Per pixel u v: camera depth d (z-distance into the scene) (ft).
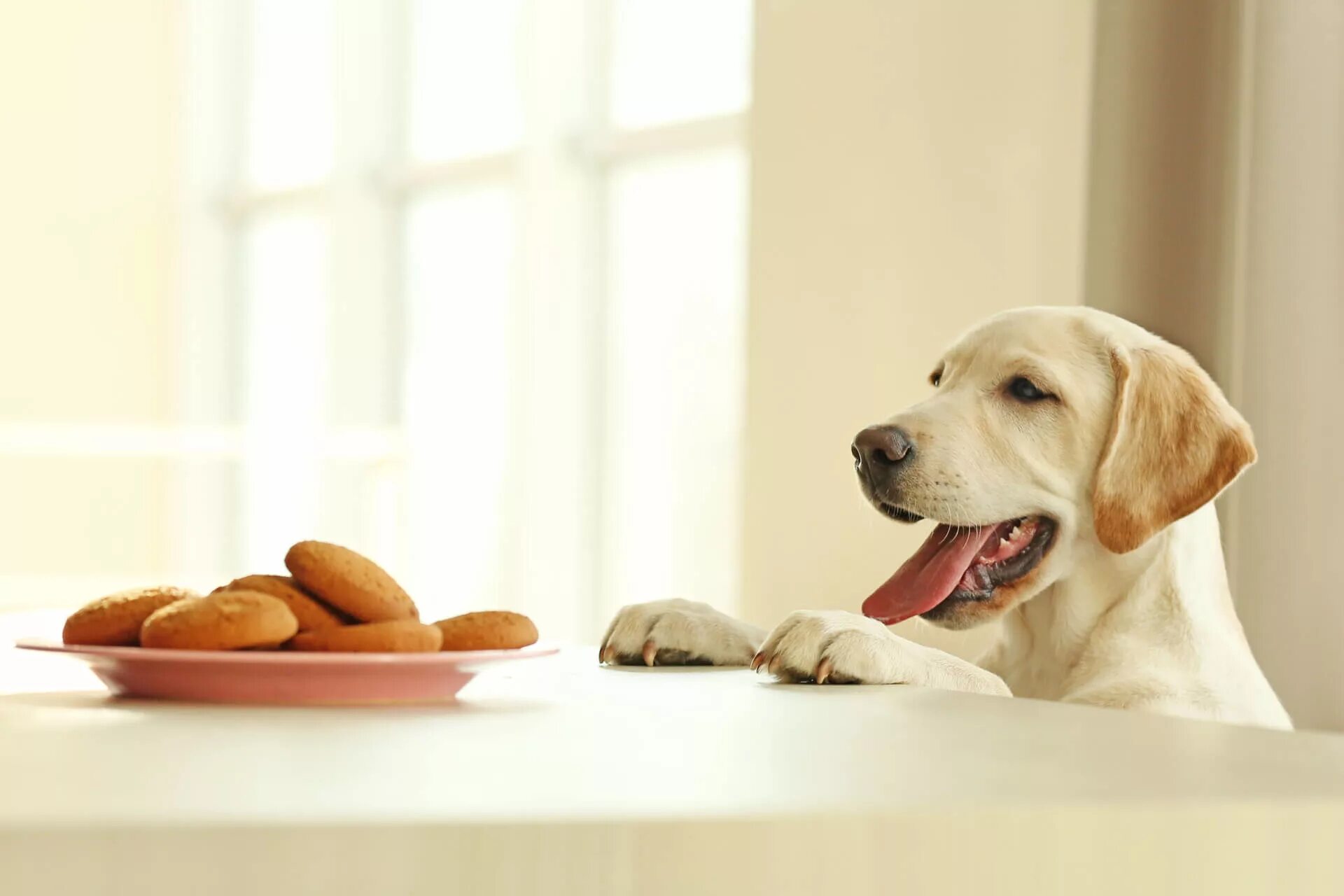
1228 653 5.57
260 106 20.86
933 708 3.03
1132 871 1.65
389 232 18.35
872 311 10.48
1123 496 5.53
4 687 3.25
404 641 2.90
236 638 2.80
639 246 15.07
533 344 15.23
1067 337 5.85
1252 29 7.39
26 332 20.51
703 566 14.17
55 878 1.31
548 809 1.53
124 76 20.85
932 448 5.63
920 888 1.57
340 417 18.17
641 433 14.98
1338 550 7.00
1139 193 7.93
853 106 10.71
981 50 9.71
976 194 9.70
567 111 15.38
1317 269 7.13
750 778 1.87
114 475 21.04
